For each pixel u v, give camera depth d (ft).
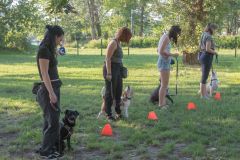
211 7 75.10
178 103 37.24
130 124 29.76
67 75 61.21
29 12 130.52
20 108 36.09
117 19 254.88
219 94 39.81
